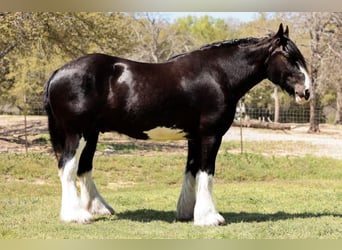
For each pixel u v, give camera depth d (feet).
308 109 102.17
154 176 45.88
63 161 22.12
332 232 21.11
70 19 59.16
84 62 21.75
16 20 54.60
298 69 22.08
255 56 22.50
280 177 48.19
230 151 58.34
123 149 57.93
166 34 109.29
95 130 22.43
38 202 29.58
